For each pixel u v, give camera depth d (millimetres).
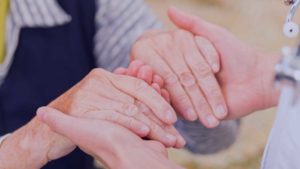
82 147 589
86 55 918
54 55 893
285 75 463
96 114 641
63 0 887
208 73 707
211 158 1468
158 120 642
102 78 678
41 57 887
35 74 888
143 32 847
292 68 460
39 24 879
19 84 882
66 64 898
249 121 1574
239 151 1470
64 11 887
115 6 912
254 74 718
